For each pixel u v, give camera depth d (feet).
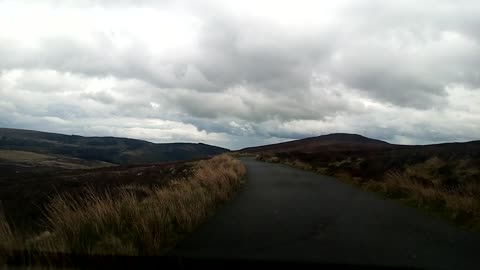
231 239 20.63
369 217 26.37
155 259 17.10
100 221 21.16
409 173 45.44
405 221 24.89
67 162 420.77
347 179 56.08
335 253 17.44
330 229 22.56
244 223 24.84
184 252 18.20
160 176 92.38
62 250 17.02
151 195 36.27
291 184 50.67
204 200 30.35
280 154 153.89
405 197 35.94
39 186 86.38
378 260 16.30
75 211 23.12
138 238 19.43
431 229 22.33
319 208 30.45
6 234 18.31
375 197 37.27
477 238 19.99
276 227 23.44
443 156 50.55
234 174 54.90
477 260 16.11
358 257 16.78
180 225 22.94
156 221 21.56
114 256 17.19
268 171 79.15
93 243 18.83
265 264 16.05
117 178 94.17
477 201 26.68
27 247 17.78
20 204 61.57
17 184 106.73
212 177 45.11
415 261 16.06
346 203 33.27
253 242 19.89
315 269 15.25
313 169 81.15
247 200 35.70
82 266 16.10
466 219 24.47
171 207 25.00
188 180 50.52
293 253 17.62
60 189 78.38
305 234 21.45
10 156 399.44
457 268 15.14
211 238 20.95
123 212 23.66
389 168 53.47
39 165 332.60
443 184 37.52
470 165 40.93
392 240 19.71
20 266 15.89
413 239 19.88
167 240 20.63
